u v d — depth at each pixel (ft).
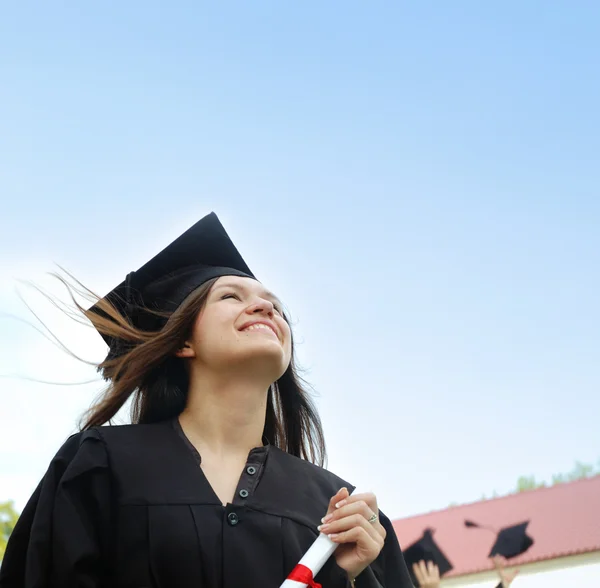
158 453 9.78
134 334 11.27
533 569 51.65
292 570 9.21
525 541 52.80
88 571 8.98
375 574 10.41
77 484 9.39
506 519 54.70
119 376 11.26
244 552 9.09
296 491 10.07
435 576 30.45
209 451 10.19
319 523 9.83
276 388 12.49
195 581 8.87
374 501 9.93
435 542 55.06
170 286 11.59
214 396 10.47
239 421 10.41
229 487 9.80
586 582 48.88
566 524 53.57
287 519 9.60
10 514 37.42
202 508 9.27
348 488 10.79
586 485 55.47
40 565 8.95
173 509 9.19
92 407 11.00
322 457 12.44
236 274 11.53
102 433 9.87
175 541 8.98
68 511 9.17
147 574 8.91
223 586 8.89
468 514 56.59
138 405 11.38
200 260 11.99
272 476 10.06
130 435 9.96
